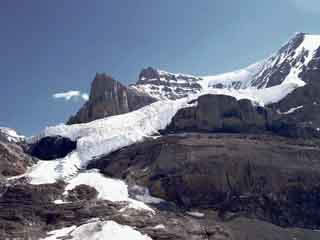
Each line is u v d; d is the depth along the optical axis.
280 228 118.75
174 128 187.38
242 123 185.38
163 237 92.31
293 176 136.00
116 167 155.25
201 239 97.00
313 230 121.25
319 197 131.00
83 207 108.06
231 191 134.12
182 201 133.50
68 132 194.25
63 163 162.00
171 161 144.12
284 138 165.25
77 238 85.50
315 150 147.38
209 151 145.50
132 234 87.75
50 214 105.00
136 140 173.75
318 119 187.62
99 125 191.88
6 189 120.44
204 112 188.00
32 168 153.25
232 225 115.25
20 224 99.38
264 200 131.00
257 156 142.62
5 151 150.25
